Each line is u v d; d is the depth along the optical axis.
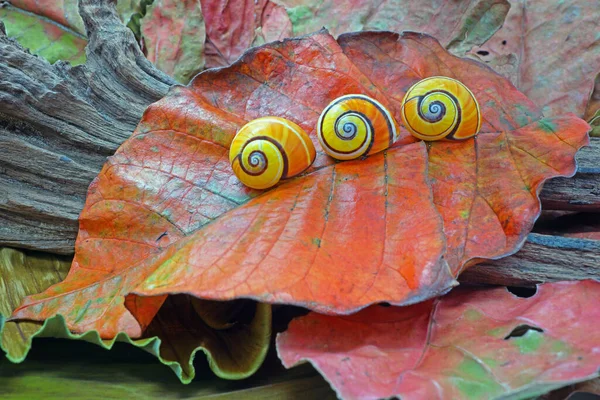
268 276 0.33
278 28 0.48
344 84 0.38
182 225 0.36
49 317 0.35
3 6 0.48
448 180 0.36
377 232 0.34
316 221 0.35
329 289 0.33
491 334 0.34
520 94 0.39
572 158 0.36
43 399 0.34
